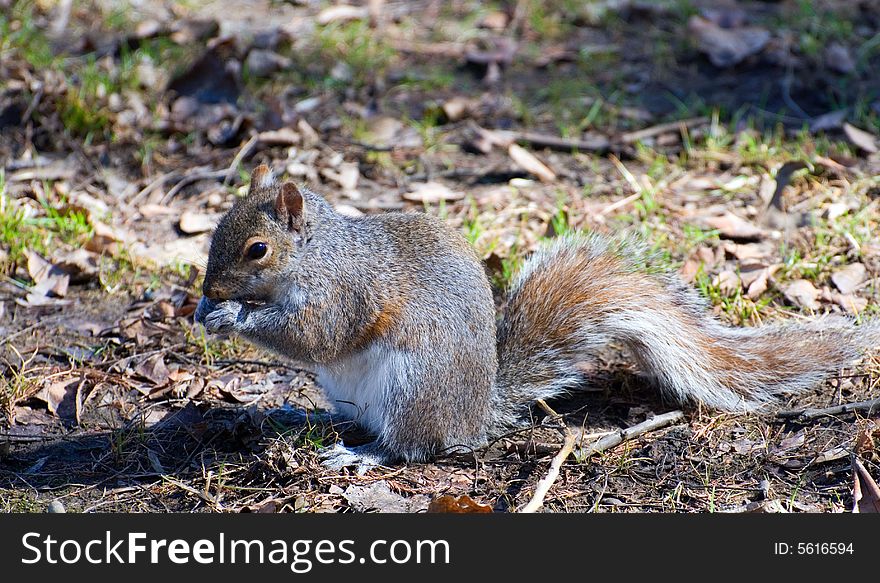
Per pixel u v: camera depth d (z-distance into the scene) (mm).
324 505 6922
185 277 9719
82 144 11867
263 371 8555
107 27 14570
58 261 9734
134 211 10852
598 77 13422
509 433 7648
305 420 7863
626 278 8117
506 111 12625
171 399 8156
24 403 8102
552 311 7980
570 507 6824
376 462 7332
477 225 10242
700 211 10492
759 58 13570
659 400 8070
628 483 7062
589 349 7984
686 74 13406
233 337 8867
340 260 7238
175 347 8773
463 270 7422
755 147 11352
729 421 7648
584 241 8406
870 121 11852
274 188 7504
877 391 7793
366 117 12586
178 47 13820
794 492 6836
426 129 12156
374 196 11023
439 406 7277
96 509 6953
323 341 7309
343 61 13773
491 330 7496
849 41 13844
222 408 8047
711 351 7938
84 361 8547
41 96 12180
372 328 7266
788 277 9281
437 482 7176
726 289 9094
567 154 11773
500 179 11328
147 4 15484
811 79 13047
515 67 13758
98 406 8078
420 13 15320
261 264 7133
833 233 9836
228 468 7371
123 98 12578
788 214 10297
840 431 7371
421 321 7230
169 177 11383
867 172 10961
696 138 11820
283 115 12141
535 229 10312
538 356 7930
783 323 8430
